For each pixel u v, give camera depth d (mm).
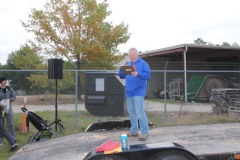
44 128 8273
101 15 22188
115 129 7582
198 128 7371
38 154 5844
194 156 4359
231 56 30297
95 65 22703
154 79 29484
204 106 18688
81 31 22203
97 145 5984
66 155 5480
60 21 22141
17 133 10266
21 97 23172
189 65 30812
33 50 22734
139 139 6074
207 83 22531
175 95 23125
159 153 4305
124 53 23250
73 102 21125
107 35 22766
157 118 12734
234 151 5012
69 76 21984
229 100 14133
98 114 14016
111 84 13977
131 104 6465
